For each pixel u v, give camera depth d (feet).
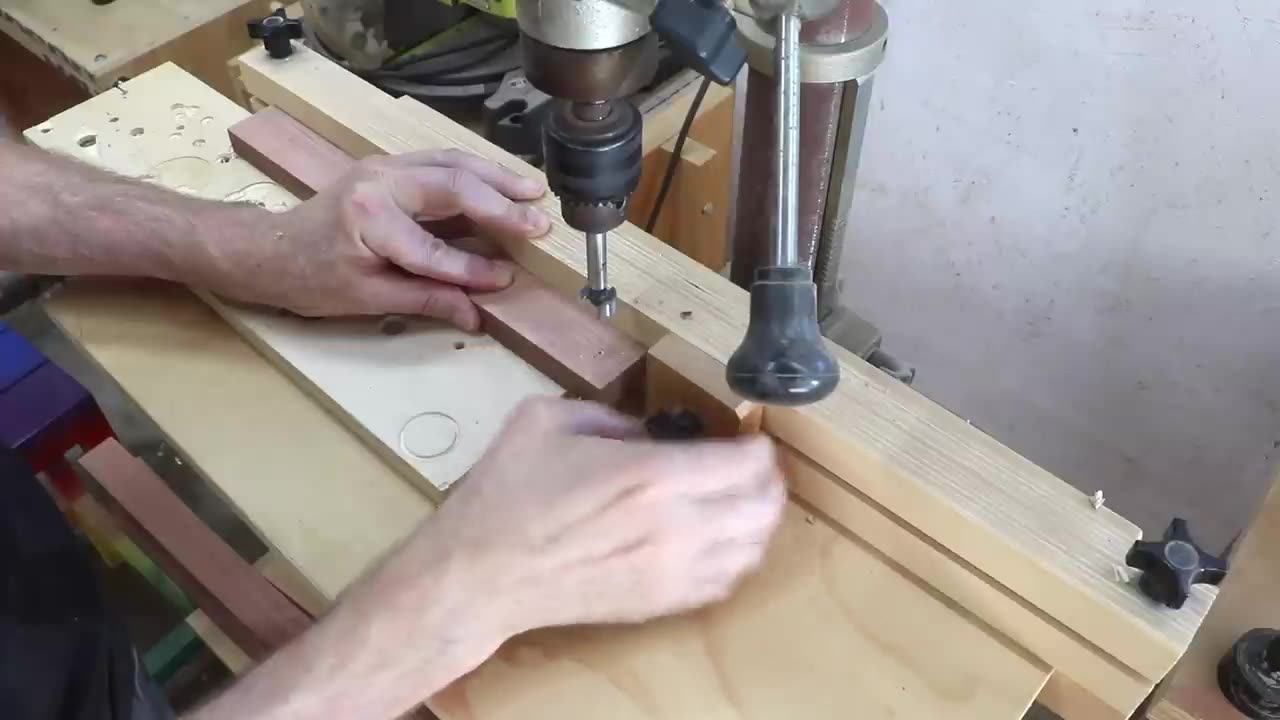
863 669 1.68
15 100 4.45
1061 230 3.12
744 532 1.74
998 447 1.75
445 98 3.12
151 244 2.21
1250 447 3.24
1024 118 2.94
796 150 1.34
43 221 2.25
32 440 3.29
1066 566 1.59
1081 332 3.34
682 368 1.87
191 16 3.54
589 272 1.77
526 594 1.64
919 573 1.81
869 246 3.66
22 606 1.62
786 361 1.27
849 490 1.82
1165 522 3.69
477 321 2.15
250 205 2.27
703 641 1.72
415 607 1.62
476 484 1.73
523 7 1.36
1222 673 1.85
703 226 3.52
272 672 1.64
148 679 1.70
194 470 2.10
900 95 3.15
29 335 4.72
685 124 2.95
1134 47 2.61
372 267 2.13
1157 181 2.82
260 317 2.23
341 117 2.49
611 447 1.75
